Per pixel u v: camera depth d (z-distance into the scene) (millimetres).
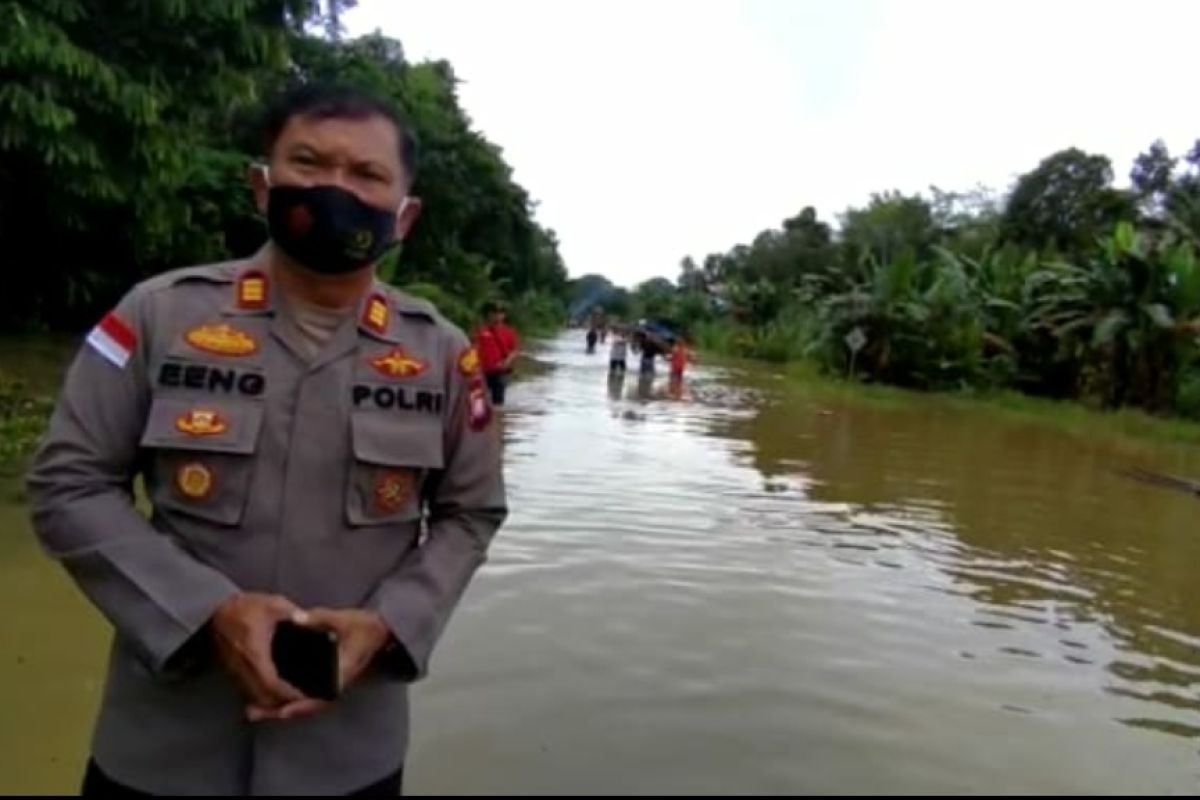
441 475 1704
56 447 1508
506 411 14383
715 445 11961
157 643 1439
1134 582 6398
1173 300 21375
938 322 25969
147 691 1538
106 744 1573
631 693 3869
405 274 27750
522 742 3377
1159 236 23234
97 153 8594
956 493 9430
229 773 1537
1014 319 25547
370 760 1605
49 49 7660
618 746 3395
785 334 41250
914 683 4242
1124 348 22125
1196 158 44938
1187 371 22141
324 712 1557
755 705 3838
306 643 1428
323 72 24375
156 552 1474
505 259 44062
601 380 23312
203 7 8352
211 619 1443
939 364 25422
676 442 12008
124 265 15922
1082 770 3537
